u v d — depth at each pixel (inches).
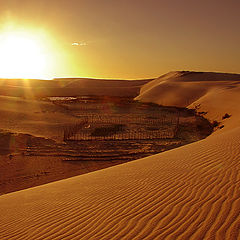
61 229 195.6
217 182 248.1
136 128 1406.3
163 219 185.6
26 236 192.5
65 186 325.1
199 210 192.2
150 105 2755.9
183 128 1409.9
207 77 4886.8
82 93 4608.8
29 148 887.7
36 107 2186.3
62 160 780.0
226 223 168.1
